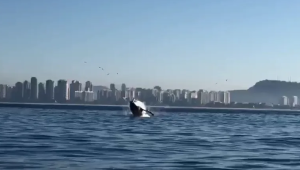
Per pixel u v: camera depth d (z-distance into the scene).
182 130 68.12
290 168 32.25
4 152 37.44
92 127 70.00
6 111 159.62
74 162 32.84
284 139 55.72
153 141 49.41
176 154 38.62
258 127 84.38
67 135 54.47
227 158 36.84
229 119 126.25
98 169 30.17
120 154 37.75
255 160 36.03
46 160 33.44
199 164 33.38
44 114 131.88
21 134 55.06
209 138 54.88
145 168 31.11
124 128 68.62
